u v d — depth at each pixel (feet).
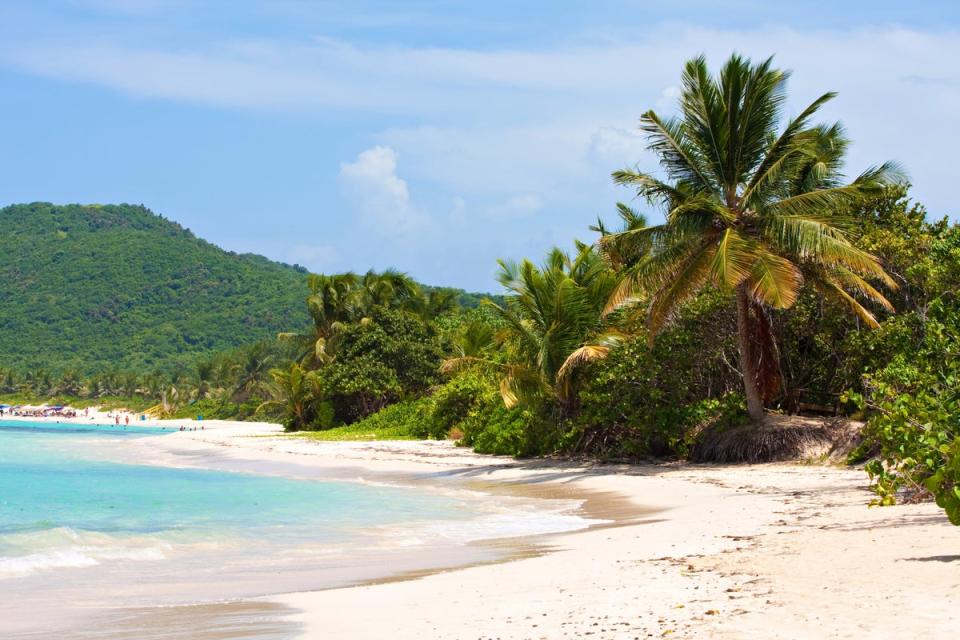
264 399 341.00
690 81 83.41
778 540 36.32
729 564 30.45
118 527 51.75
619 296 81.35
